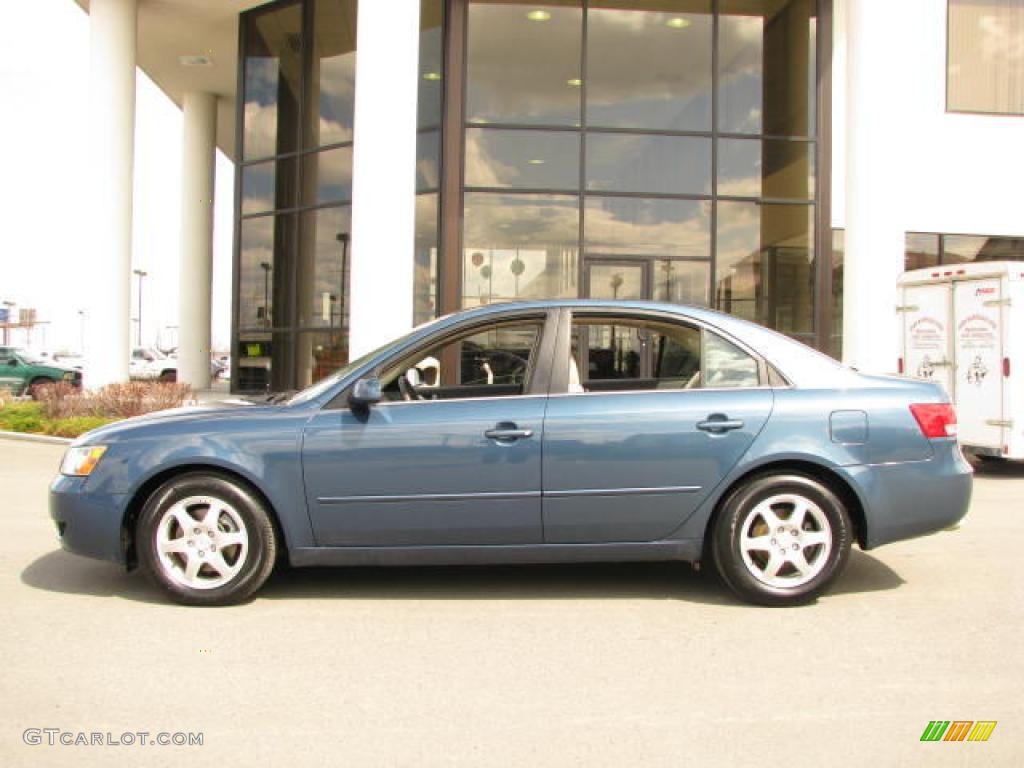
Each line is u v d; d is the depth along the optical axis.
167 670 4.02
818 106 15.66
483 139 15.20
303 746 3.28
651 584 5.51
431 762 3.15
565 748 3.27
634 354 5.35
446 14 15.17
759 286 15.52
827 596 5.25
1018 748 3.29
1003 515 8.02
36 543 6.55
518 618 4.82
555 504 4.89
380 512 4.88
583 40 15.32
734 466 4.91
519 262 15.16
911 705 3.67
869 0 13.07
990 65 16.61
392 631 4.59
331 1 16.55
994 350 10.53
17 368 26.47
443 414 4.92
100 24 16.27
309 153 16.83
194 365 24.05
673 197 15.39
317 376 16.59
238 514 4.91
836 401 5.02
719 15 15.57
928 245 16.59
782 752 3.24
